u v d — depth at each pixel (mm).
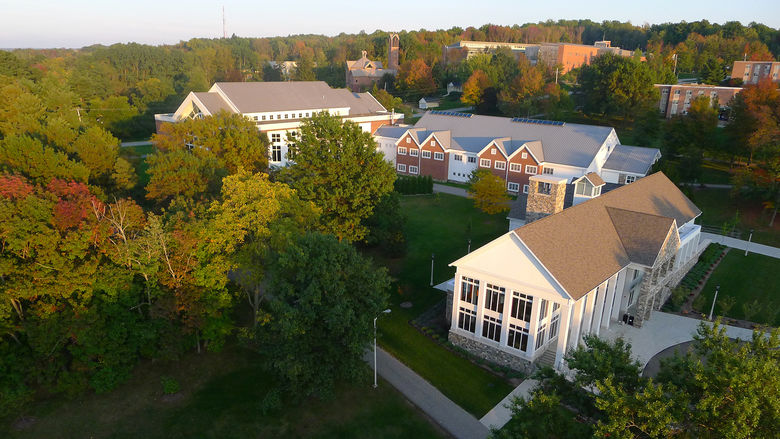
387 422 27312
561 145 68188
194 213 33844
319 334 27328
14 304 27891
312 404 28906
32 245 27203
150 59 163875
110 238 30078
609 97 97312
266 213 30328
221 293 30844
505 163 69812
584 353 20109
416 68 140000
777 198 53969
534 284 29078
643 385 19188
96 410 28531
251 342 34781
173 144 51344
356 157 42719
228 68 173250
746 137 64938
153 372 31797
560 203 38438
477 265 31234
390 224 47062
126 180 49406
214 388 30453
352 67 160000
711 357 17797
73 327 27734
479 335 32500
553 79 130375
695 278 43750
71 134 50344
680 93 100500
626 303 37156
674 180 57906
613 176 65625
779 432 15281
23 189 30203
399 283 43625
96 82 126938
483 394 29219
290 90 79062
